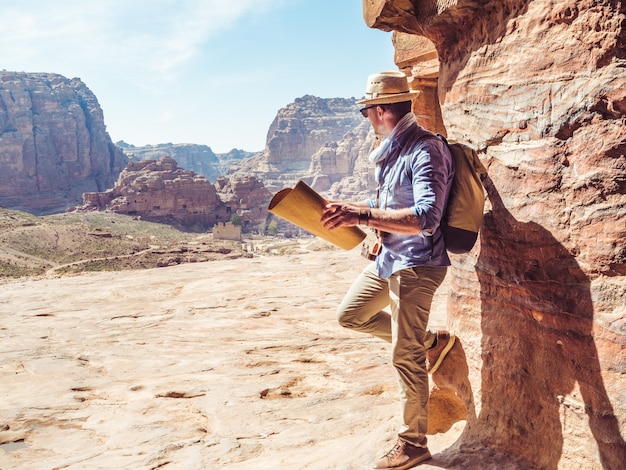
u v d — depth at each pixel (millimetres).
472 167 3059
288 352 6934
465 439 3361
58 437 4809
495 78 3162
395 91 3043
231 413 4973
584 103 2611
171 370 6395
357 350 6898
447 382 3705
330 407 5008
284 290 10328
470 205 3035
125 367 6566
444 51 3721
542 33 2826
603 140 2539
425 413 3188
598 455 2553
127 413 5219
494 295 3264
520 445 3027
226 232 150625
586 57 2604
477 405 3379
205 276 12117
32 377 6250
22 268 81188
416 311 3086
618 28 2463
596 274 2578
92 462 4184
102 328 8359
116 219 159625
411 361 3129
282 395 5586
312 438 4305
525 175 2961
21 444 4703
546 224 2836
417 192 2887
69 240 96625
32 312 9508
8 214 114312
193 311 9180
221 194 193875
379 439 3600
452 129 3619
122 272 13523
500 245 3184
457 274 3633
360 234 3184
